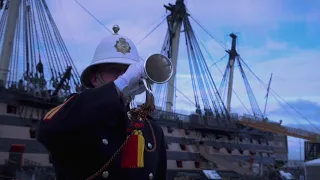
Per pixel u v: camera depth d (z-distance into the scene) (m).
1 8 36.28
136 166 2.60
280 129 59.56
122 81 2.59
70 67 35.41
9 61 33.47
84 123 2.43
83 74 3.13
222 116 59.72
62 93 35.06
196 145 49.25
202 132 51.69
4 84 31.08
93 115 2.44
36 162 30.28
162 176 3.28
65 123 2.43
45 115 2.61
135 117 2.75
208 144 51.97
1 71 32.84
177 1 55.31
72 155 2.55
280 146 70.88
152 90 2.65
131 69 2.64
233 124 57.84
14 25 34.38
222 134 54.94
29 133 31.41
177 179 41.78
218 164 48.94
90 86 3.18
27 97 31.33
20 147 29.00
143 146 2.68
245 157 58.22
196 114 51.91
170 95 51.22
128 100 2.78
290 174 52.56
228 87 76.38
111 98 2.49
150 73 2.57
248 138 61.28
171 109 50.94
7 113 30.36
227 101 75.31
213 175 43.59
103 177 2.55
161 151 3.31
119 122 2.56
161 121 45.56
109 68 3.05
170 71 2.64
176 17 54.53
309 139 59.72
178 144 46.66
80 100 2.49
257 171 51.22
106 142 2.53
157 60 2.59
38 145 31.41
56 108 2.62
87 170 2.56
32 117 31.94
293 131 59.91
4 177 26.92
